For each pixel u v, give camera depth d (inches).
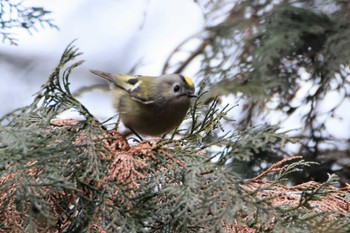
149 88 462.0
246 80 570.3
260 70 549.3
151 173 326.3
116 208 303.7
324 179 557.9
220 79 580.1
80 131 334.6
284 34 547.8
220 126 355.3
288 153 566.6
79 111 338.0
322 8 580.7
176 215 301.1
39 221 318.0
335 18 561.9
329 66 542.6
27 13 469.1
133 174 319.9
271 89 581.3
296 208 299.0
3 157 296.8
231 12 608.1
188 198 290.7
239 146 301.0
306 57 566.9
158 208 302.8
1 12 466.0
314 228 291.4
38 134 315.9
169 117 467.2
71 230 311.0
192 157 326.3
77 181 311.0
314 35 559.8
